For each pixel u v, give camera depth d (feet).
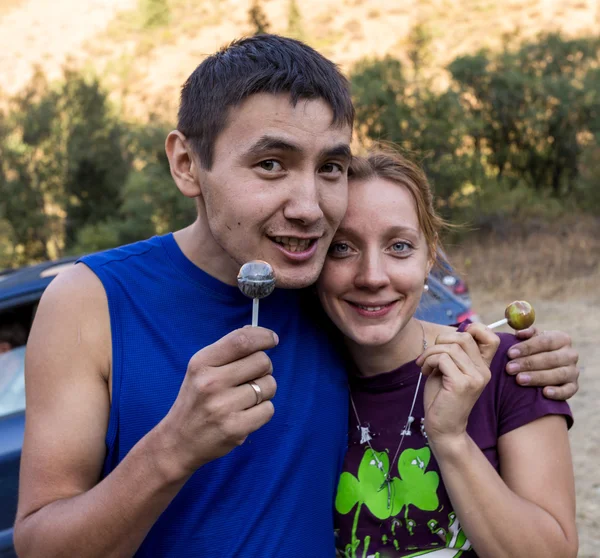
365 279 5.84
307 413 5.84
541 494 5.69
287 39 5.43
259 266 4.79
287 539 5.49
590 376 24.09
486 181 53.42
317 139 5.14
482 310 36.01
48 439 5.14
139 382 5.36
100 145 55.72
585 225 50.06
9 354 10.61
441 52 134.21
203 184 5.40
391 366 6.32
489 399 5.97
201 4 190.29
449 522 5.92
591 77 58.70
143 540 5.36
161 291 5.63
